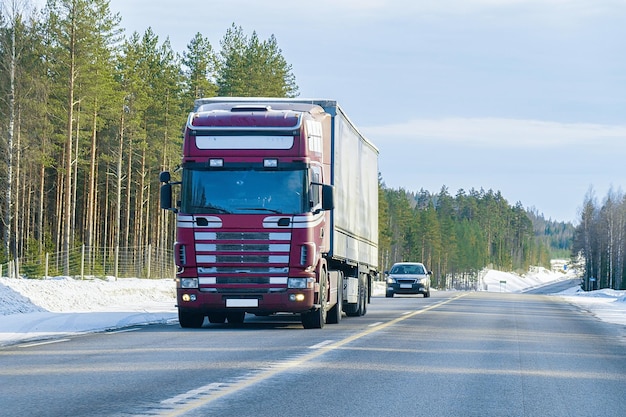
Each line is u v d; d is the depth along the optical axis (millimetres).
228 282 33344
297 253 33344
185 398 16438
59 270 80188
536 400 17484
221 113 34188
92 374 19828
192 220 33438
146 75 139375
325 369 21438
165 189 34531
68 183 99938
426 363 23344
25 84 100312
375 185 53531
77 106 113438
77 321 36281
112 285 59781
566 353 27453
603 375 21906
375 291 111938
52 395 16672
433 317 46031
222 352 24953
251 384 18484
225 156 33562
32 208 149500
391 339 30500
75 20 101500
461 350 27219
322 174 35688
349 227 41812
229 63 141500
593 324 45000
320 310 35375
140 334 31234
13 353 24234
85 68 102062
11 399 16141
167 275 100312
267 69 144750
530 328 39094
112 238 162125
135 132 130500
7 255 86125
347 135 41438
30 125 102250
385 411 15641
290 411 15352
